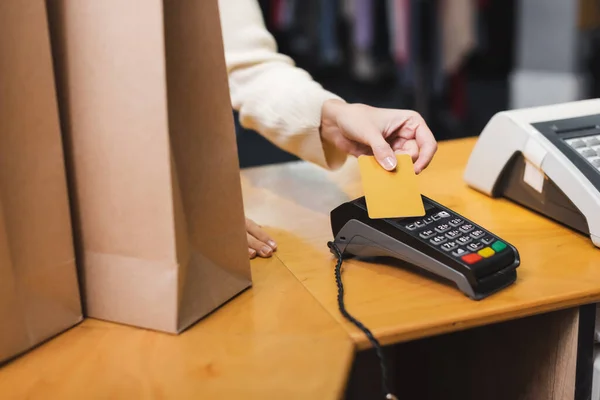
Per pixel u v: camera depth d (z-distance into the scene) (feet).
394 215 1.94
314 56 10.01
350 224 1.98
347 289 1.85
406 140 2.35
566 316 1.91
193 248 1.63
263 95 2.74
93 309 1.71
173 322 1.60
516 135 2.41
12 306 1.51
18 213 1.48
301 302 1.77
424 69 8.41
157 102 1.46
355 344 1.57
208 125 1.61
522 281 1.87
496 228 2.29
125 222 1.59
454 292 1.80
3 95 1.41
